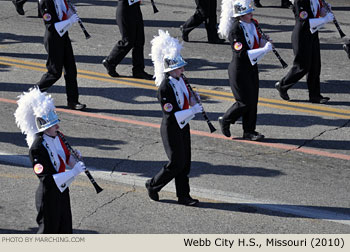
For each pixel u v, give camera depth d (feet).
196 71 171.12
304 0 141.49
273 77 166.30
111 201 108.27
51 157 86.22
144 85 162.61
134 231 98.89
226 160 123.44
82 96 155.84
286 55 180.75
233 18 127.44
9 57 180.75
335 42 190.08
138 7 161.58
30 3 230.68
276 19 211.82
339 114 144.97
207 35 193.16
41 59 179.93
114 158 124.16
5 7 226.79
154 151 127.44
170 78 101.65
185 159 104.27
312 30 143.02
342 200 108.47
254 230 99.35
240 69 126.31
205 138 133.39
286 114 145.18
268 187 112.88
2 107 147.84
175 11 220.84
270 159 123.85
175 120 101.65
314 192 111.04
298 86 161.17
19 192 110.83
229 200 108.68
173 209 106.11
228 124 130.11
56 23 139.64
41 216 86.69
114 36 197.36
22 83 162.71
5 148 128.06
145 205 107.24
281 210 105.29
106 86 161.89
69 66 144.97
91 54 182.80
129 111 147.43
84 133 135.44
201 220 102.58
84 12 220.43
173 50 100.83
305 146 129.59
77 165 87.76
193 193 111.04
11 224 100.73
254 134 132.16
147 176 117.19
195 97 103.60
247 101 127.65
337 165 121.49
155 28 202.80
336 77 165.78
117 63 165.68
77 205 106.83
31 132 87.15
